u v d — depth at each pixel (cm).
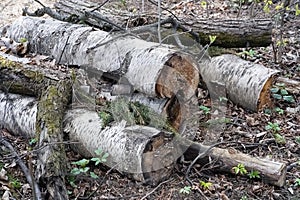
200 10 709
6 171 476
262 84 532
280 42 593
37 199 443
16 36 566
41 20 566
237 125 527
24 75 510
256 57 607
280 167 473
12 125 509
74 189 466
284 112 541
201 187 473
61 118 486
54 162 454
